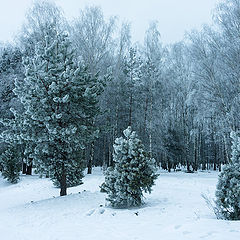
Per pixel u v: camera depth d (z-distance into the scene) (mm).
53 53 11312
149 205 8617
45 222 7355
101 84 12820
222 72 16781
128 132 9164
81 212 8234
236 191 5898
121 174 8484
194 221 5531
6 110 23766
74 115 11359
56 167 11531
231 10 16375
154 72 24000
